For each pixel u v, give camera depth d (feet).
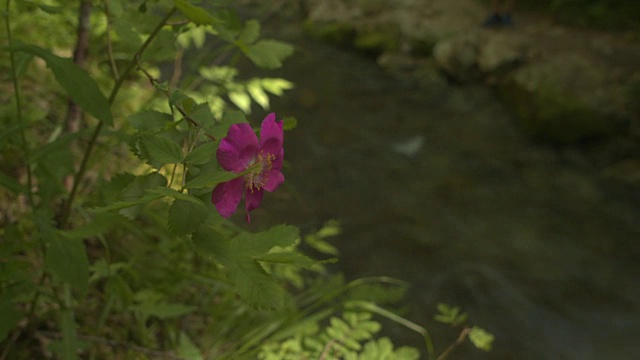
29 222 8.64
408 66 26.45
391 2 31.14
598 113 21.76
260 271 3.63
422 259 15.06
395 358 7.43
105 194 3.71
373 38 27.78
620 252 16.47
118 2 5.92
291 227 3.84
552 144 21.79
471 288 14.34
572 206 18.39
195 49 20.88
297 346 7.78
